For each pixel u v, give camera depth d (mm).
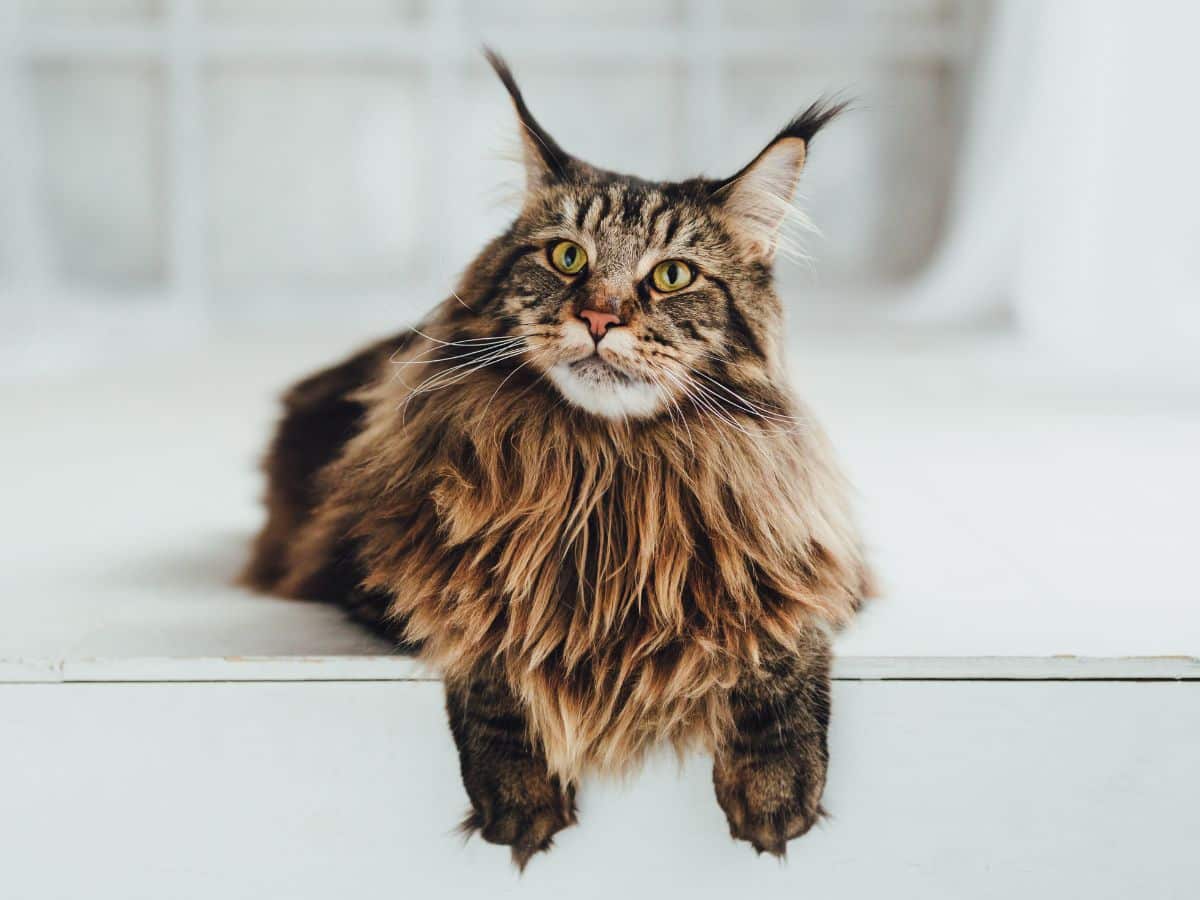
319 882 1281
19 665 1214
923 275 4383
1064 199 3512
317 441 1556
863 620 1338
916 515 1842
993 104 3895
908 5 4336
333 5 4258
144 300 4137
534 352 1183
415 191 4391
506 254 1241
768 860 1252
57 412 2742
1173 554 1631
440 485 1181
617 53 4270
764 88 4387
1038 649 1244
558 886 1258
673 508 1166
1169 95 3254
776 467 1204
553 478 1174
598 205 1207
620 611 1157
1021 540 1699
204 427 2578
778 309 1271
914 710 1235
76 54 4133
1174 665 1227
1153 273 3301
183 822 1265
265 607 1399
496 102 4301
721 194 1239
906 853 1273
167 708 1231
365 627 1286
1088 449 2326
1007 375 3250
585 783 1215
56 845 1268
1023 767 1254
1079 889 1288
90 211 4293
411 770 1244
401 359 1344
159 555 1652
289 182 4355
